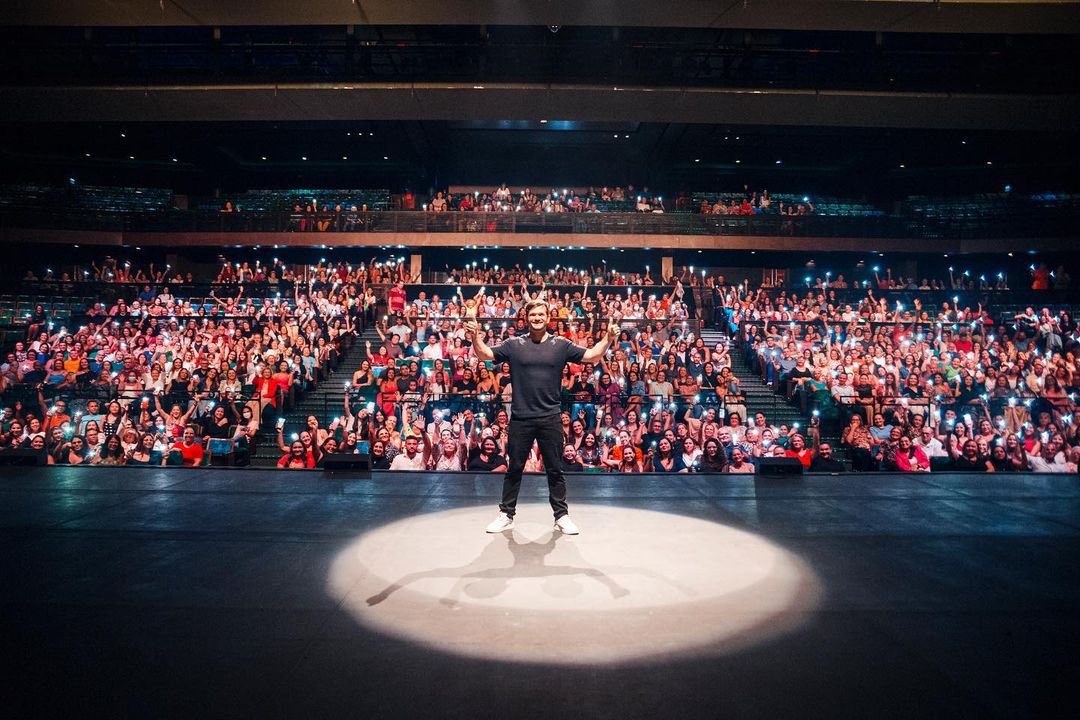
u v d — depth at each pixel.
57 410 11.45
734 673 2.57
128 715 2.25
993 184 29.66
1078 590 3.50
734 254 28.59
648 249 26.91
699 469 9.55
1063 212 26.97
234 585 3.50
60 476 6.45
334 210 26.80
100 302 21.78
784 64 19.30
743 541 4.38
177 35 19.19
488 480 6.46
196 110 19.11
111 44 18.58
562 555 4.04
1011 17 14.46
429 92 18.16
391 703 2.33
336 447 10.46
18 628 2.96
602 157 30.19
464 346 15.58
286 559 3.95
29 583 3.51
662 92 18.00
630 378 13.56
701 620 3.07
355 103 18.77
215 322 17.92
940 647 2.82
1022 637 2.92
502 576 3.65
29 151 27.92
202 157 28.30
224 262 27.33
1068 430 10.93
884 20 14.75
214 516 4.97
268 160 30.00
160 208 28.84
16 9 14.69
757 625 3.02
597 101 18.55
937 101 18.03
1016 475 6.77
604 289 25.05
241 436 10.98
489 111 19.23
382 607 3.20
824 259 28.55
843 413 12.80
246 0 14.35
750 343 17.55
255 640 2.84
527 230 25.84
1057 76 18.02
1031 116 18.88
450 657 2.69
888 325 18.83
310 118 19.73
